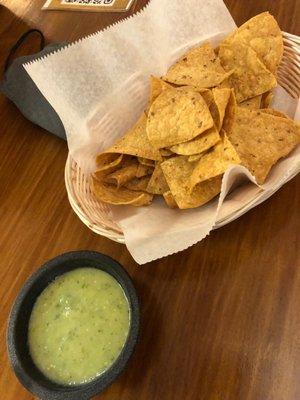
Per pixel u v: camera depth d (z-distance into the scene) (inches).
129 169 11.6
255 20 11.8
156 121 10.9
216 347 9.3
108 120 12.4
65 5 16.6
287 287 9.5
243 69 11.7
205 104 10.4
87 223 10.4
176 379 9.2
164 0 11.7
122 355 8.5
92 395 8.3
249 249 10.1
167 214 11.0
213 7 12.4
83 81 11.8
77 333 9.4
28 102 13.6
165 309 10.0
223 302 9.7
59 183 12.8
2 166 13.7
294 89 11.9
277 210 10.3
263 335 9.1
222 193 9.1
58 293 9.9
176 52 12.7
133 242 9.8
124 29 11.7
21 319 9.6
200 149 10.2
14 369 8.9
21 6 17.3
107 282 9.8
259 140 10.5
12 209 12.8
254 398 8.6
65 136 13.1
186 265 10.4
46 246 11.8
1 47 16.5
